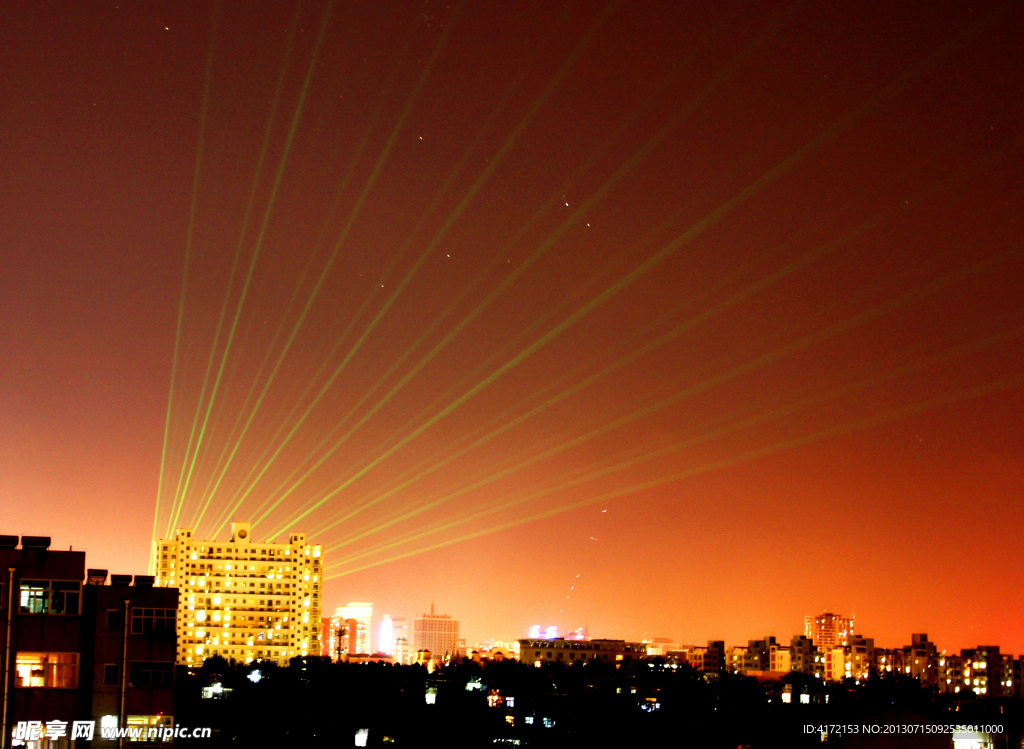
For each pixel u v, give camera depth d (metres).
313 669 188.00
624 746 166.00
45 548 83.25
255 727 150.12
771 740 167.38
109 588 83.75
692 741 167.75
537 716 179.88
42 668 81.12
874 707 183.50
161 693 83.62
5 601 80.06
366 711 162.50
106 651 82.56
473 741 160.88
